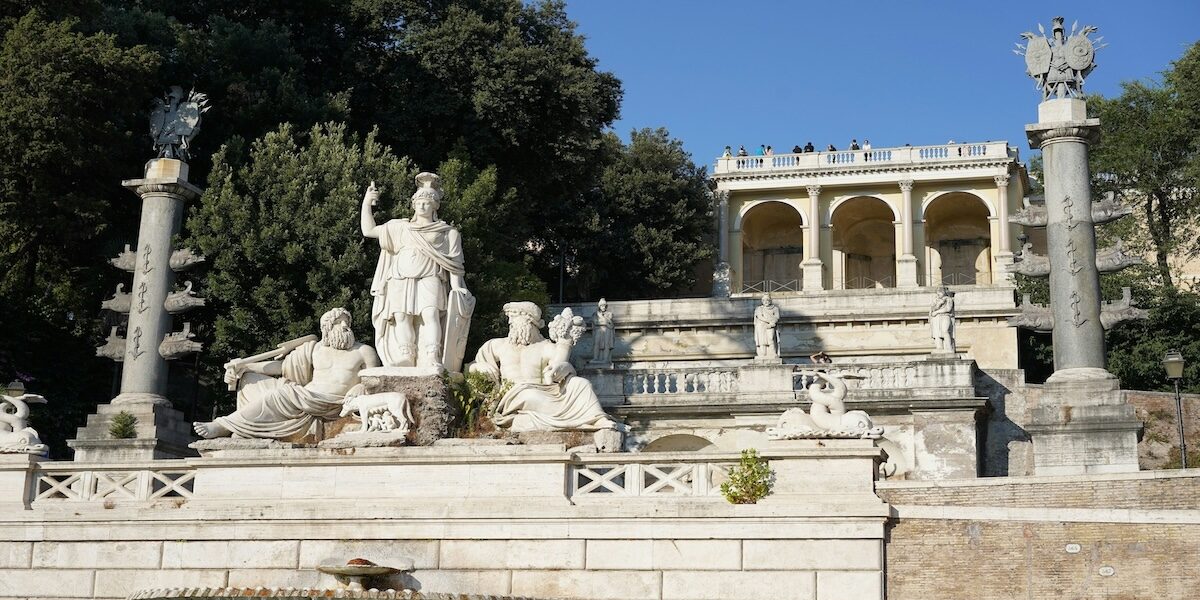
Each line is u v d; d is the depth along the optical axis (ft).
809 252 219.82
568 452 67.67
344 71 146.51
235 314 108.37
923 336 154.30
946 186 218.79
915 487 71.97
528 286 137.18
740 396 114.21
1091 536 63.16
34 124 110.63
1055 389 95.14
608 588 65.05
